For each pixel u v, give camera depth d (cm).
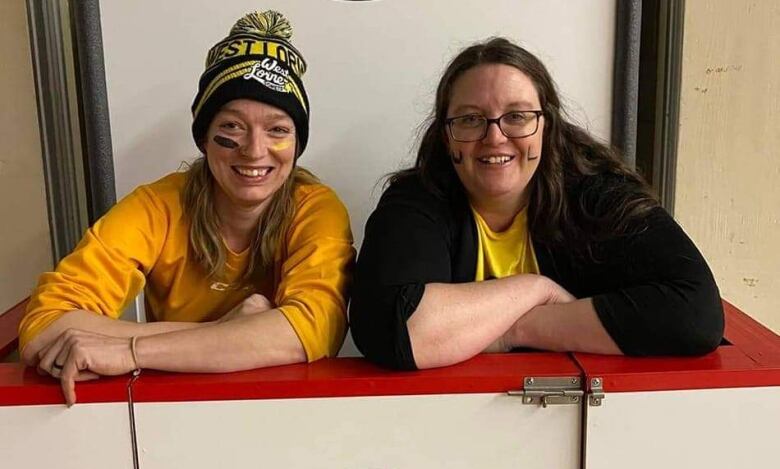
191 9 138
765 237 160
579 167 120
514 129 109
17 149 150
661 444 97
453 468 98
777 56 152
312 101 143
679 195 158
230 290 125
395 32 141
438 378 95
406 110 144
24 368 102
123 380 96
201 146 119
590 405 96
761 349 105
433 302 100
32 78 148
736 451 98
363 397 95
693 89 154
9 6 145
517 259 121
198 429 96
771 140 156
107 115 141
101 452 96
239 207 120
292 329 101
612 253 112
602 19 143
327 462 97
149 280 126
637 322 101
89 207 152
